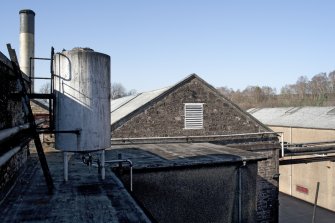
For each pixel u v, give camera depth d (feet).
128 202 17.40
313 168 77.46
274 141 50.08
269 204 47.80
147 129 44.60
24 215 15.39
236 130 49.03
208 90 48.03
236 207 30.19
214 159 29.19
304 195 80.33
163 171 27.22
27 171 24.79
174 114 46.14
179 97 46.47
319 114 91.61
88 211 15.97
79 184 21.02
